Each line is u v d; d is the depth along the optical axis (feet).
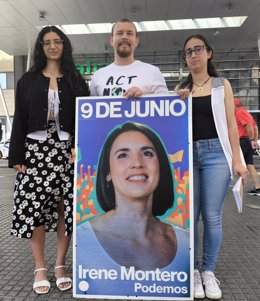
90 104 9.66
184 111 9.35
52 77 10.11
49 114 9.87
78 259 9.55
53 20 49.55
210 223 9.93
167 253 9.30
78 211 9.58
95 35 56.85
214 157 9.71
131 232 9.41
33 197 9.84
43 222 10.23
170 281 9.29
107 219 9.50
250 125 25.54
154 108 9.45
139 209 9.41
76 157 9.64
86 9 46.09
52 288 10.27
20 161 9.82
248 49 69.15
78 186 9.61
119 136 9.54
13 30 54.29
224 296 9.80
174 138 9.35
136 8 46.16
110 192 9.52
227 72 70.69
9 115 91.30
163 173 9.36
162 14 48.42
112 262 9.45
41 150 9.86
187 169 9.27
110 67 10.60
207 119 9.75
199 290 9.62
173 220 9.30
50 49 10.08
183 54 10.39
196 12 48.26
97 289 9.50
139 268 9.36
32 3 43.98
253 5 45.73
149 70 10.41
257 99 70.33
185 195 9.27
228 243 14.61
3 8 45.39
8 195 27.94
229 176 9.77
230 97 9.77
